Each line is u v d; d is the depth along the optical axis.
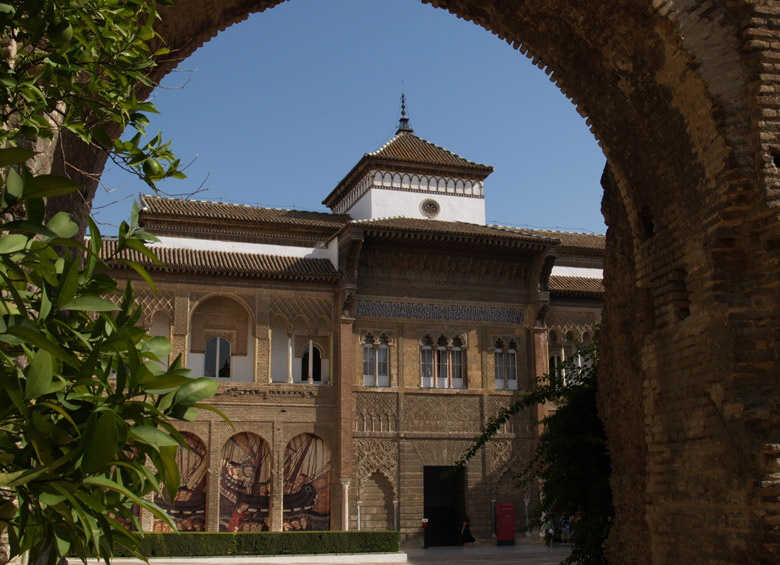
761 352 9.08
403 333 36.41
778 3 9.39
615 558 11.68
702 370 9.65
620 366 11.94
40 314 4.27
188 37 12.02
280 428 33.91
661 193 10.67
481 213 42.78
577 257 42.47
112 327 4.53
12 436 4.33
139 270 5.13
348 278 35.19
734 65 9.36
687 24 9.41
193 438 32.94
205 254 35.66
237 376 34.62
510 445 36.84
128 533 4.46
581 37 10.88
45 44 6.75
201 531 31.73
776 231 9.02
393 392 35.66
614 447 11.98
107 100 6.21
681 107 9.88
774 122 9.16
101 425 3.78
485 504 35.91
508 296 38.31
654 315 10.89
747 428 8.79
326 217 41.28
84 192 10.83
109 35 5.87
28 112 6.06
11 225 4.11
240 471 33.22
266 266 35.56
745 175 9.17
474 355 37.19
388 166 41.78
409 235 35.34
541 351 37.75
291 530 33.22
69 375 4.64
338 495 33.84
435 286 37.31
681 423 10.04
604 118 11.44
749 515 8.63
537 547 35.00
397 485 34.81
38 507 4.10
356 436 34.75
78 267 4.31
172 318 33.41
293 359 35.31
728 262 9.52
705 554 9.40
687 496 9.82
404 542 34.31
